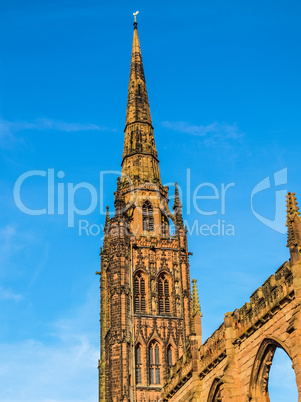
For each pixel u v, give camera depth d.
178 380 96.06
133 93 183.88
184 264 157.50
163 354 145.88
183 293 153.75
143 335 147.12
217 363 82.25
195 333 90.94
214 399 83.62
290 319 64.25
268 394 71.31
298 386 61.78
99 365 161.00
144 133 176.88
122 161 175.00
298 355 62.22
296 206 66.50
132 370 142.50
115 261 153.62
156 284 153.88
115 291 150.25
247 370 73.00
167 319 150.00
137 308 150.50
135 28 195.25
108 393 146.12
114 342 144.75
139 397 140.38
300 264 64.44
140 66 189.12
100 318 166.62
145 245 157.25
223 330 80.31
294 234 65.38
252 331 72.56
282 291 66.88
